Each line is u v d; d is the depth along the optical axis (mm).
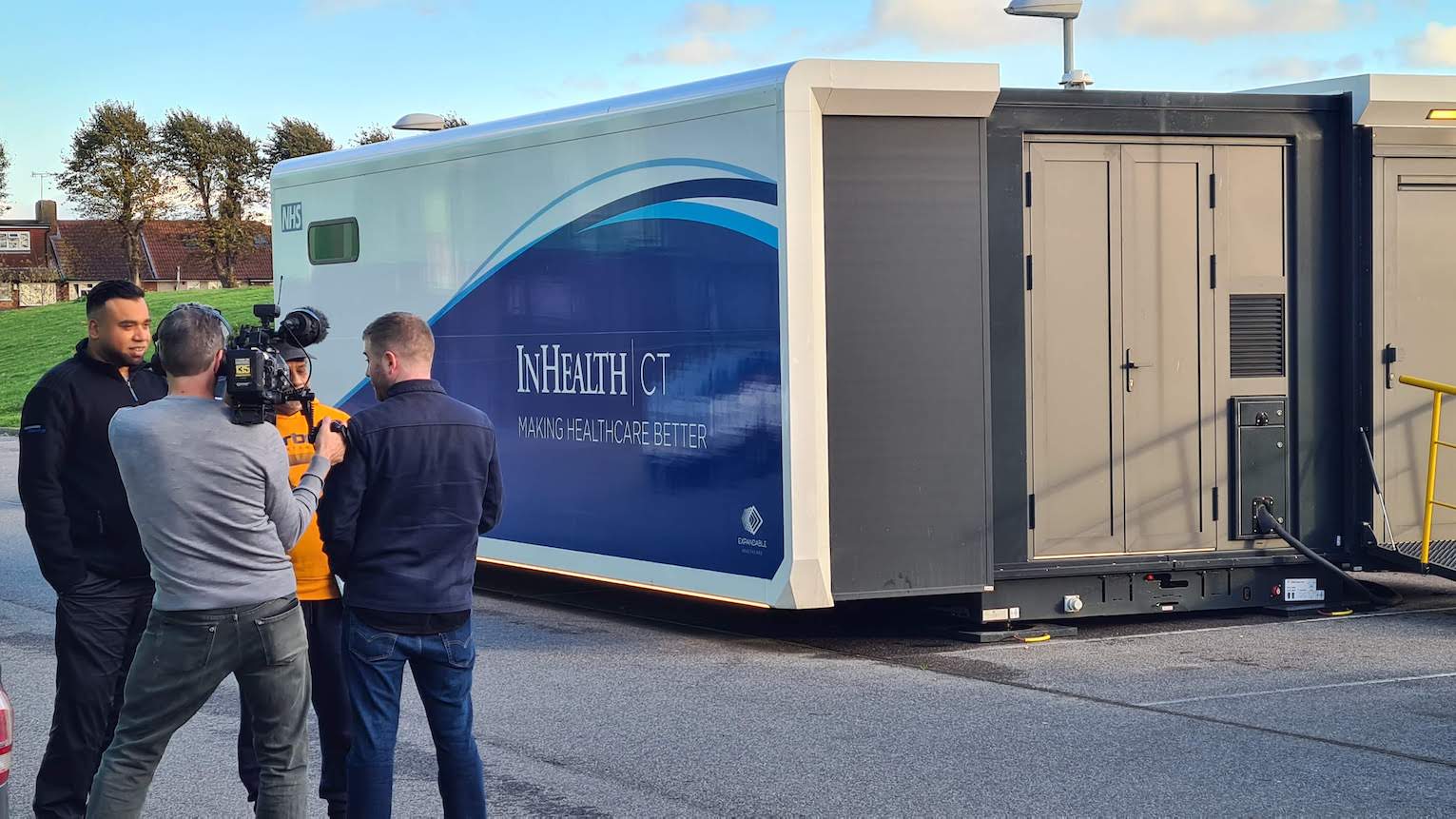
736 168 8062
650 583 8758
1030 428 8422
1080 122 8422
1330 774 5691
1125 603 8688
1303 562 8984
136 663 4266
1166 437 8703
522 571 11992
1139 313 8633
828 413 7883
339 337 11539
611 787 5688
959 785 5629
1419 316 9062
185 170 62156
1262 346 8883
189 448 4176
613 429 8977
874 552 7980
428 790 5703
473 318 10133
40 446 4789
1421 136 9000
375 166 11039
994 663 7883
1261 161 8844
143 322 5023
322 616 4973
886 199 7977
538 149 9484
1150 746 6137
